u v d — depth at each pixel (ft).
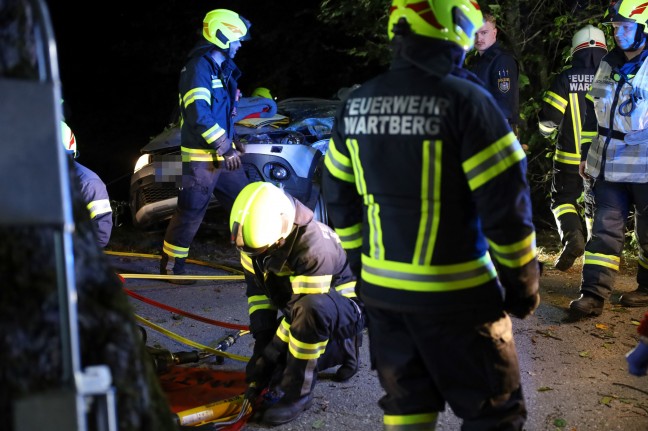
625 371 14.61
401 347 9.04
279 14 41.11
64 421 4.93
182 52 42.60
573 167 21.39
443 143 8.35
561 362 15.07
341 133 9.33
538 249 26.08
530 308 9.02
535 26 28.09
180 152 24.79
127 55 43.29
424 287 8.59
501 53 19.81
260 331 13.66
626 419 12.60
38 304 5.60
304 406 12.85
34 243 5.66
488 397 8.73
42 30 5.15
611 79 17.19
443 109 8.31
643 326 8.91
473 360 8.70
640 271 18.40
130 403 5.96
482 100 8.26
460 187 8.50
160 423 6.30
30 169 5.01
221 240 29.27
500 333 8.78
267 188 12.21
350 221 9.73
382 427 12.64
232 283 22.11
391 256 8.81
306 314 12.44
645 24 16.33
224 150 20.83
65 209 5.06
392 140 8.60
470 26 8.72
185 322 18.19
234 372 14.88
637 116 16.85
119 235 29.32
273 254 12.44
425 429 9.14
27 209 5.00
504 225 8.30
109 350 5.98
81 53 44.91
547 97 21.67
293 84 42.88
